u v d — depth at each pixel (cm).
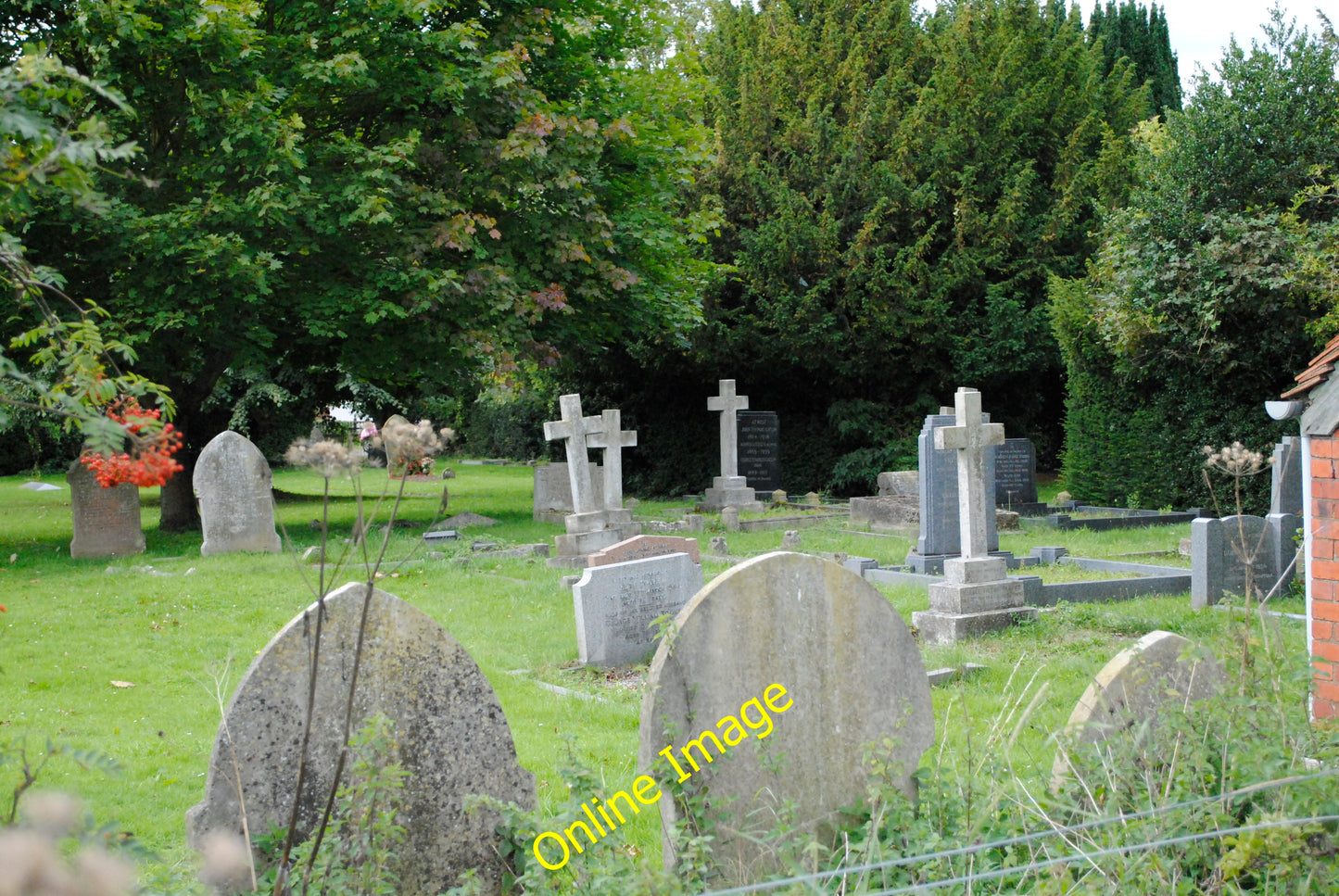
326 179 1661
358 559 1498
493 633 1078
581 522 1642
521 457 4606
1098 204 2680
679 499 2852
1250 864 390
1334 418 620
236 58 1539
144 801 611
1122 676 495
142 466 303
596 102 2091
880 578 1443
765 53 3009
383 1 1656
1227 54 2128
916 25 3192
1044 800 443
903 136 2744
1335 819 387
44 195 335
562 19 2027
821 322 2644
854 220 2717
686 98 2273
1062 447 3042
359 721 434
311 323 1692
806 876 359
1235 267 1936
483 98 1775
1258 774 414
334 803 420
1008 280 2806
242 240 1508
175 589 1245
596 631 970
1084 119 2961
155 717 775
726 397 2402
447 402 3584
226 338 1734
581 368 3033
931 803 459
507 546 1708
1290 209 2008
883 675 506
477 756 463
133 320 1520
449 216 1750
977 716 752
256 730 414
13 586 1284
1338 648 615
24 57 275
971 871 396
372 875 397
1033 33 3167
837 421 2794
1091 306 2314
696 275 2336
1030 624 1108
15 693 827
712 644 457
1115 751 453
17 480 3544
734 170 2778
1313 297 1862
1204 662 518
